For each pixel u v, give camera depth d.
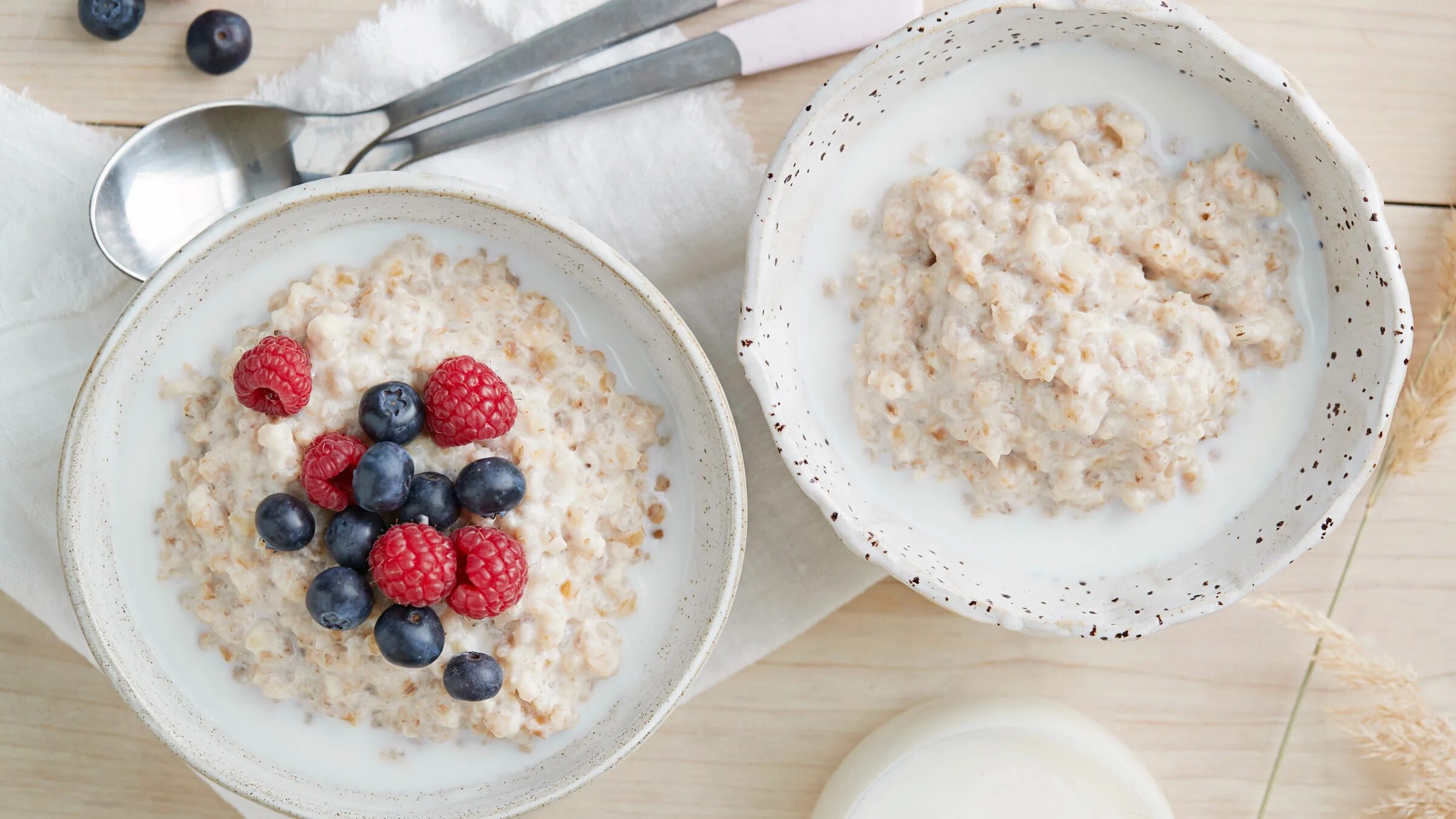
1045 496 0.57
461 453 0.54
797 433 0.56
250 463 0.54
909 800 0.61
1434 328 0.61
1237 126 0.56
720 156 0.59
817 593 0.61
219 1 0.59
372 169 0.59
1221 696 0.62
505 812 0.55
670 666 0.56
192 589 0.56
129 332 0.53
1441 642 0.62
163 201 0.58
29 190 0.58
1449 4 0.60
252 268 0.55
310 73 0.59
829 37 0.59
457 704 0.55
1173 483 0.57
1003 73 0.56
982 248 0.54
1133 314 0.55
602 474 0.56
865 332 0.56
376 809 0.55
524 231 0.55
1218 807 0.62
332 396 0.54
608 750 0.55
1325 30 0.60
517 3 0.59
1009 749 0.61
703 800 0.62
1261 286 0.56
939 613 0.62
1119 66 0.56
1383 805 0.61
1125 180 0.56
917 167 0.56
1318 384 0.57
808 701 0.62
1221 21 0.60
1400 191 0.61
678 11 0.59
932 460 0.57
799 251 0.57
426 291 0.55
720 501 0.56
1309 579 0.62
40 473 0.59
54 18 0.59
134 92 0.59
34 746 0.61
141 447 0.55
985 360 0.55
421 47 0.59
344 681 0.55
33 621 0.61
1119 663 0.62
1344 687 0.62
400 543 0.52
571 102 0.59
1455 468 0.61
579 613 0.56
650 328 0.55
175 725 0.55
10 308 0.59
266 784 0.55
